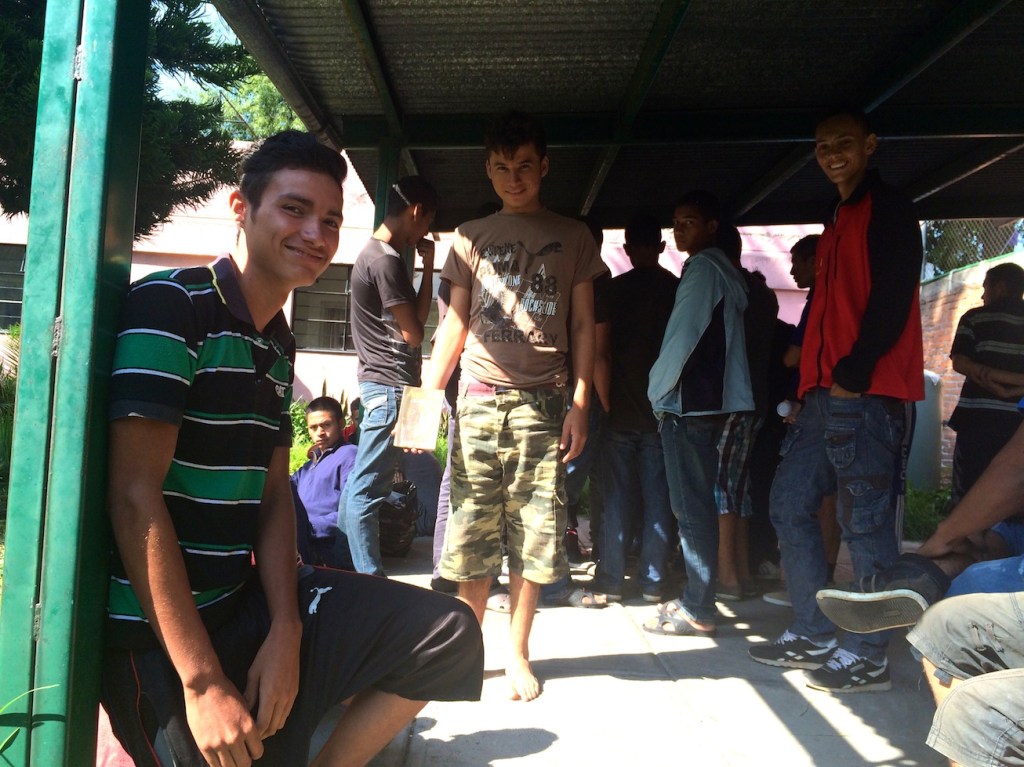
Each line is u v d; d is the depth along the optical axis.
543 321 2.83
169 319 1.55
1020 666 1.78
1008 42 3.87
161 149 8.16
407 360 4.04
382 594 1.85
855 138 3.00
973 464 5.14
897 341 2.77
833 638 3.15
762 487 4.71
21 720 1.50
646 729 2.58
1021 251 8.05
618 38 3.88
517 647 2.89
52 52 1.56
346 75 4.25
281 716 1.67
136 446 1.51
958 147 5.12
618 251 11.62
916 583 1.97
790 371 4.62
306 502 4.60
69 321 1.52
